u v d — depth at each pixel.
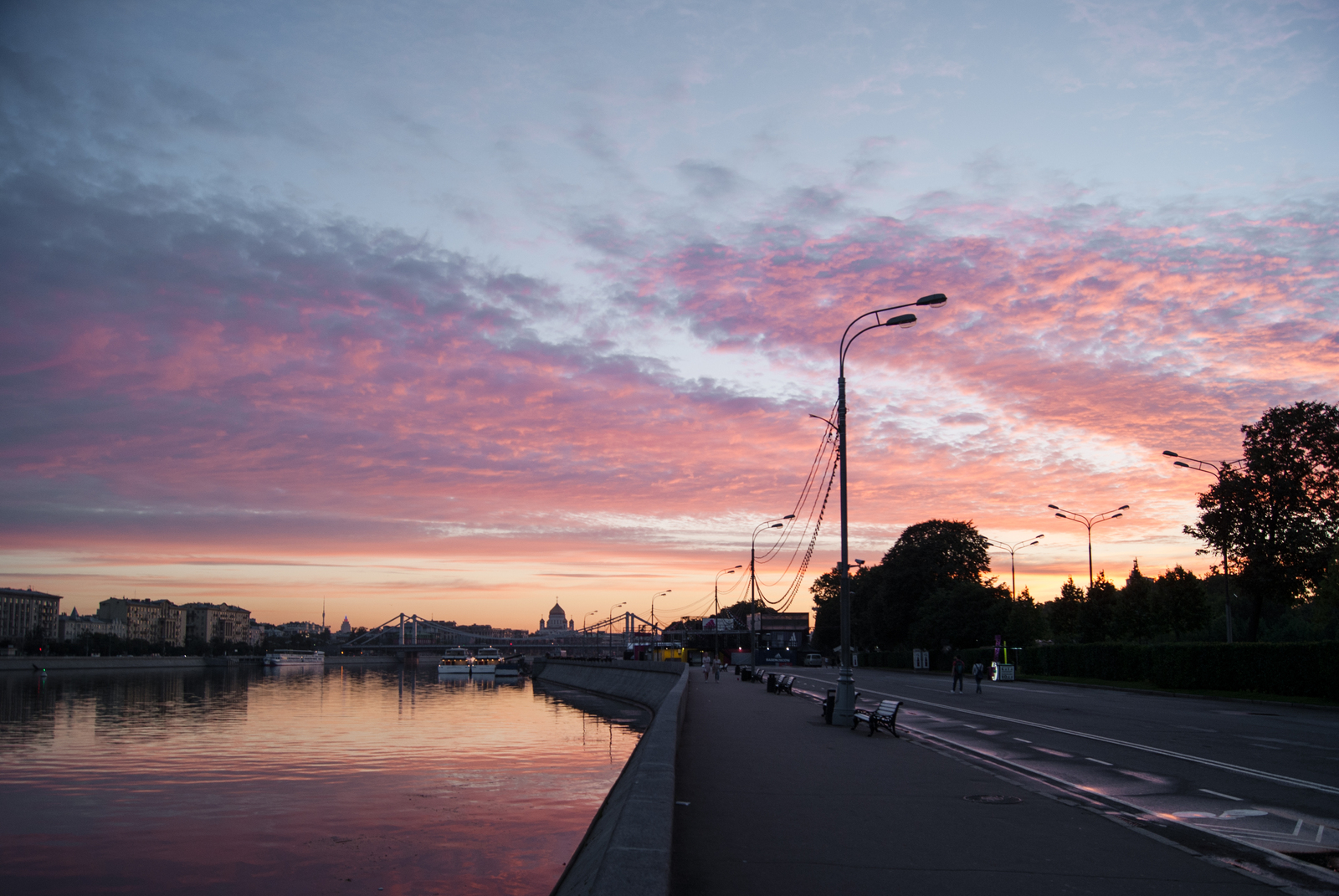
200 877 21.34
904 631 103.81
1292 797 13.52
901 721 26.94
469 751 48.09
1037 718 28.59
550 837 25.09
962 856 9.40
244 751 48.44
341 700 95.69
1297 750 19.69
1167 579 72.56
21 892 20.56
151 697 99.75
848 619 25.44
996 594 91.38
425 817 28.22
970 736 22.34
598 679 111.88
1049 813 11.76
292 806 30.58
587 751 48.00
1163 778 15.35
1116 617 74.50
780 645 144.62
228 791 34.06
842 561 25.59
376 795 32.97
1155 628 73.31
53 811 30.05
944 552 101.00
